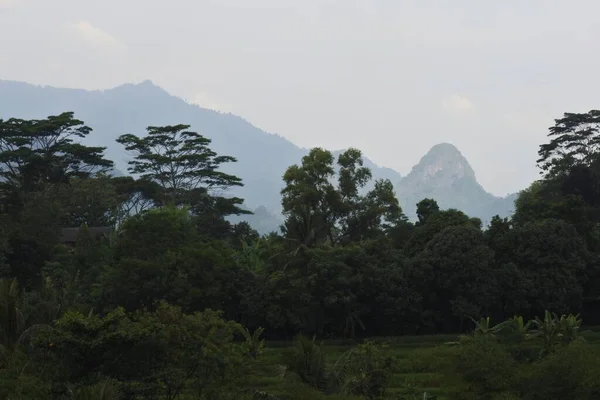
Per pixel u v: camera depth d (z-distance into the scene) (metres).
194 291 63.97
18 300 49.50
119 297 63.94
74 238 102.00
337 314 67.06
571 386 32.94
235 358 34.38
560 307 68.62
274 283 66.25
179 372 32.72
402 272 69.62
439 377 42.25
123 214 113.94
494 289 68.19
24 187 107.25
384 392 40.97
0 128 105.69
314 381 39.31
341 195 87.88
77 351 31.94
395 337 66.56
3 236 79.25
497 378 35.09
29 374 34.25
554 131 108.69
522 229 71.69
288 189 84.81
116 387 30.19
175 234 69.12
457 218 81.69
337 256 67.31
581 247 71.81
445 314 70.50
